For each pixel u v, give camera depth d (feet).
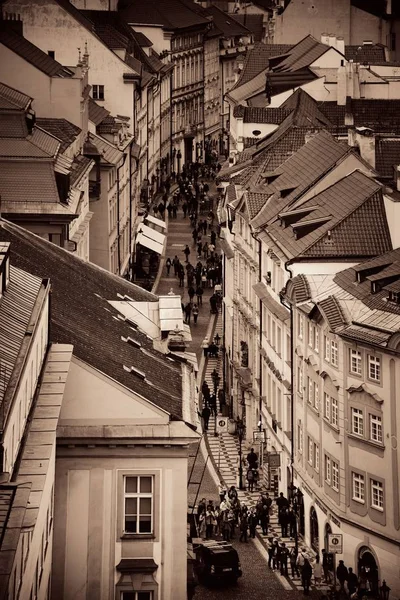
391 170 552.41
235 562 422.00
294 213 528.63
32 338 291.79
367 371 442.50
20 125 532.32
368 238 501.56
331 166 541.34
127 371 347.97
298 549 453.17
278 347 523.29
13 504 244.83
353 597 425.69
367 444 442.91
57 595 332.80
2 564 225.76
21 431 283.79
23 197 523.29
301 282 489.26
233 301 622.13
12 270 333.21
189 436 334.03
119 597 334.24
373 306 456.04
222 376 640.17
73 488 333.21
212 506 466.70
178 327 399.65
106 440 332.39
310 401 478.59
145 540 334.85
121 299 409.28
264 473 522.88
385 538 437.99
